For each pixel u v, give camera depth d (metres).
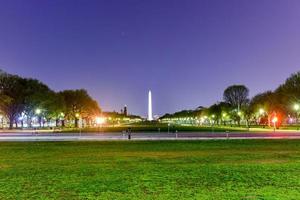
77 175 28.38
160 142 62.16
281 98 134.25
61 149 50.91
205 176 27.44
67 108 177.25
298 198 20.31
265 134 86.69
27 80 150.00
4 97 129.00
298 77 126.44
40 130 129.38
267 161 36.47
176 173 28.97
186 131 109.94
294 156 40.69
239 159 38.12
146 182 25.17
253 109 170.00
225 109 198.12
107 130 126.06
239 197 20.62
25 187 23.77
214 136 78.12
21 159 39.41
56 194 21.70
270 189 22.67
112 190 22.69
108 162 36.44
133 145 56.56
